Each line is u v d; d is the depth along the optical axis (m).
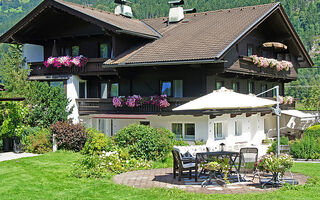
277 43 31.20
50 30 31.33
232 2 117.44
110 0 139.25
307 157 23.45
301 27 150.12
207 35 27.17
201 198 12.23
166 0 125.88
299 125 36.31
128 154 19.78
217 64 24.50
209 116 24.72
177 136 26.11
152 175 16.56
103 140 21.92
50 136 23.97
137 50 27.97
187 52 24.95
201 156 15.12
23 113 24.36
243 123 29.12
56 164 18.92
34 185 14.41
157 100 25.70
